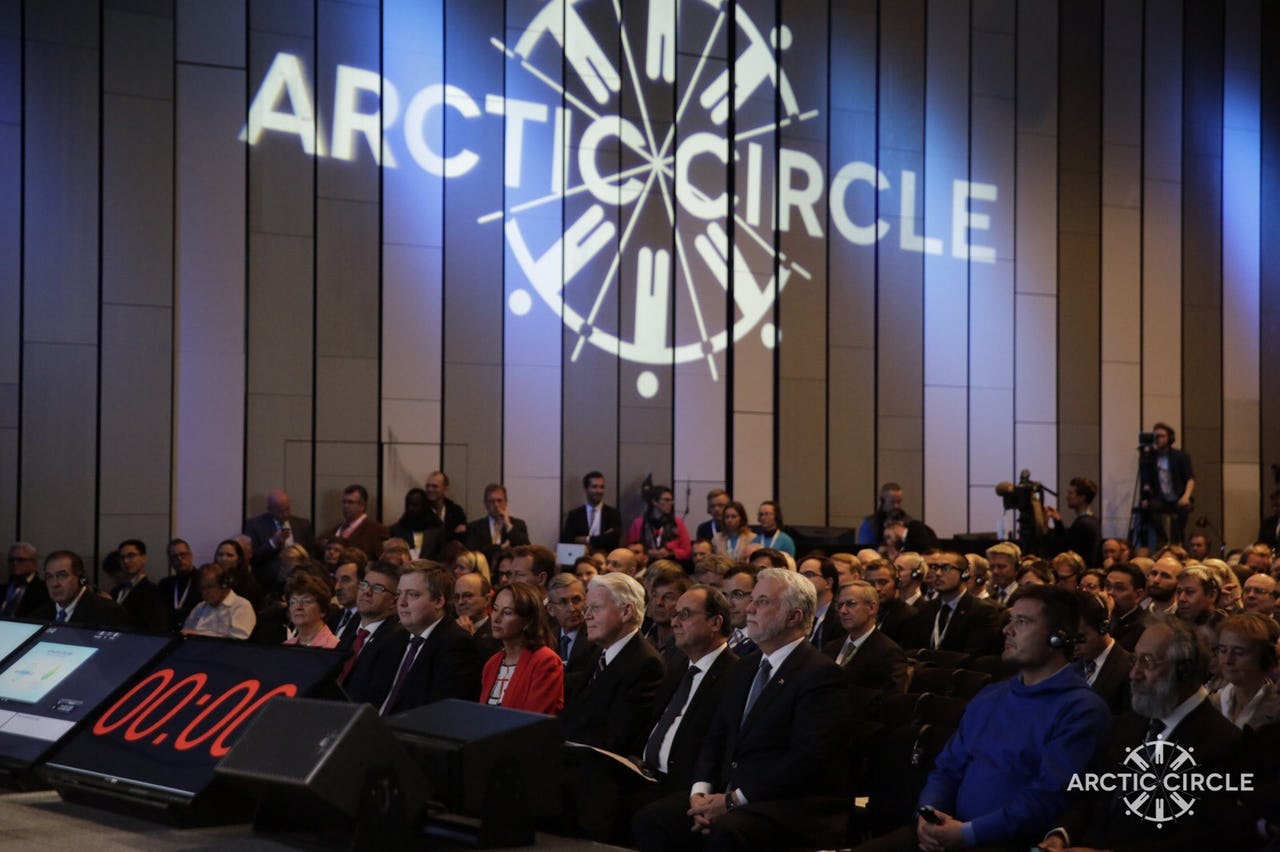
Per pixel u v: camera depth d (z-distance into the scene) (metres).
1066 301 15.91
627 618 6.20
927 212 15.45
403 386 13.48
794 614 5.32
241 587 11.22
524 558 7.92
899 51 15.41
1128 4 16.27
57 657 5.52
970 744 4.82
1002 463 15.59
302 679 4.77
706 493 14.48
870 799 5.46
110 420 12.52
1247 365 16.61
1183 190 16.42
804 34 15.05
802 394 14.88
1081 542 13.73
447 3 13.73
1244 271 16.67
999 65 15.77
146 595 11.20
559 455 13.98
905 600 9.48
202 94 12.91
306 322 13.18
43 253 12.39
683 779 5.68
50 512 12.30
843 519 14.97
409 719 4.57
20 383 12.28
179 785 4.54
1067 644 4.67
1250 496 16.53
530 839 4.35
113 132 12.62
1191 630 4.55
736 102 14.77
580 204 14.15
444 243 13.66
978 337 15.58
